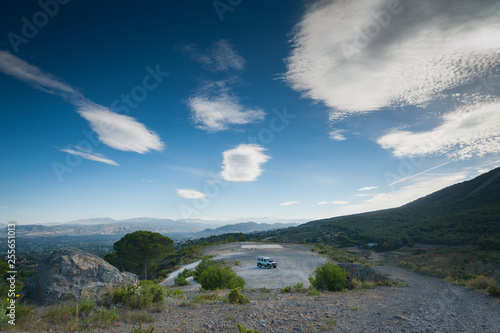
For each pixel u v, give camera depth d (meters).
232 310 10.56
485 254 38.94
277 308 10.99
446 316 9.75
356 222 114.31
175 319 8.97
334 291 17.94
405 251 58.78
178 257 59.06
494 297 14.31
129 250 41.06
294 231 137.00
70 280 11.14
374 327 8.05
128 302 10.37
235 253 55.66
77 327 7.18
